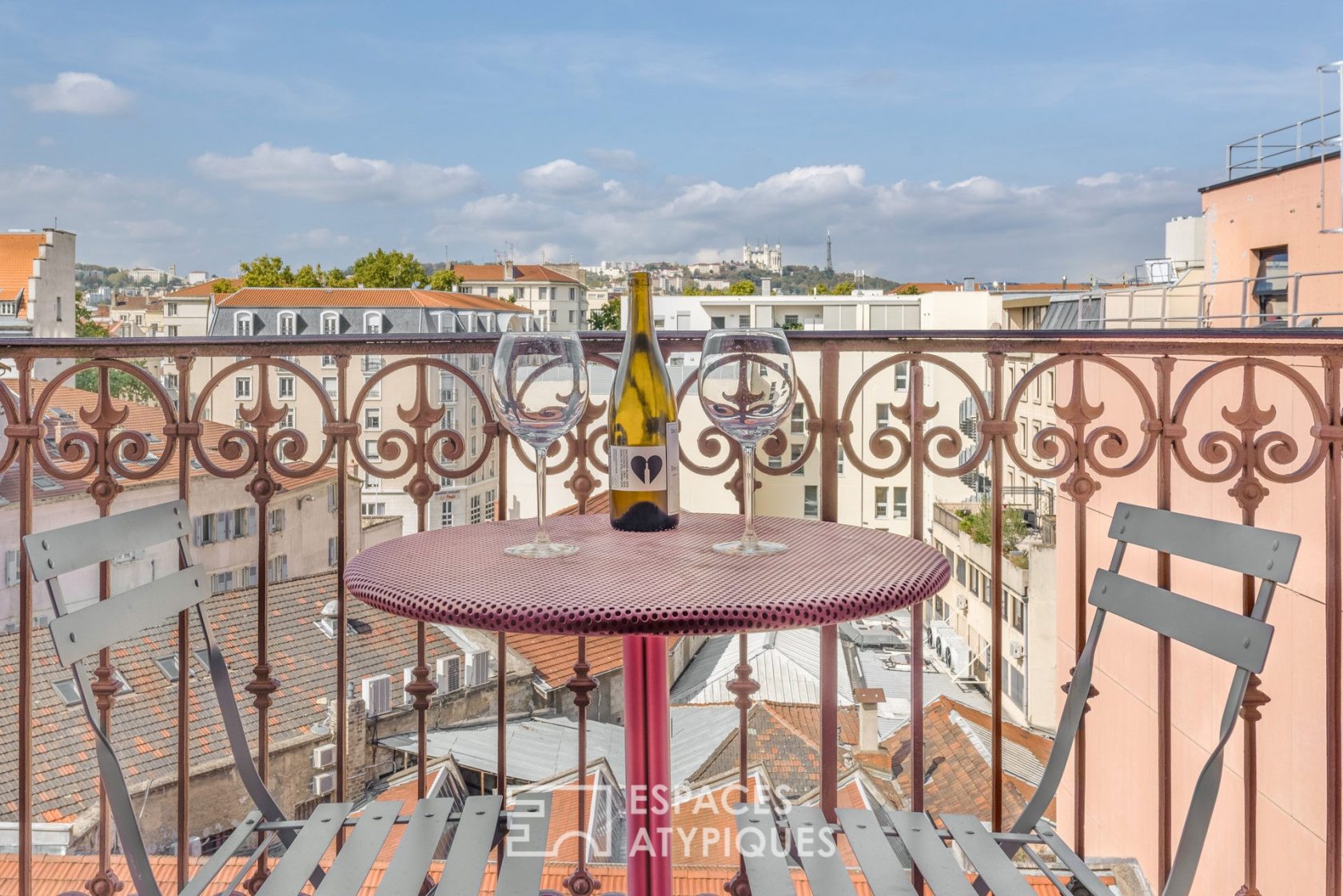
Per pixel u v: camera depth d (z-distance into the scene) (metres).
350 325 60.12
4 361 1.96
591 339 2.08
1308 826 8.65
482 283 90.62
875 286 82.12
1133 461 1.95
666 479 1.68
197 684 15.87
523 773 17.09
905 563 1.40
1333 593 1.96
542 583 1.28
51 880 5.78
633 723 1.53
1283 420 8.58
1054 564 22.53
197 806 14.98
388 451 2.00
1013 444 1.98
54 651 1.38
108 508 1.96
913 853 1.55
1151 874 12.22
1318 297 16.17
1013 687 23.20
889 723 21.06
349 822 1.69
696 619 1.11
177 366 1.98
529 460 2.08
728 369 1.54
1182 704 11.30
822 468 2.04
